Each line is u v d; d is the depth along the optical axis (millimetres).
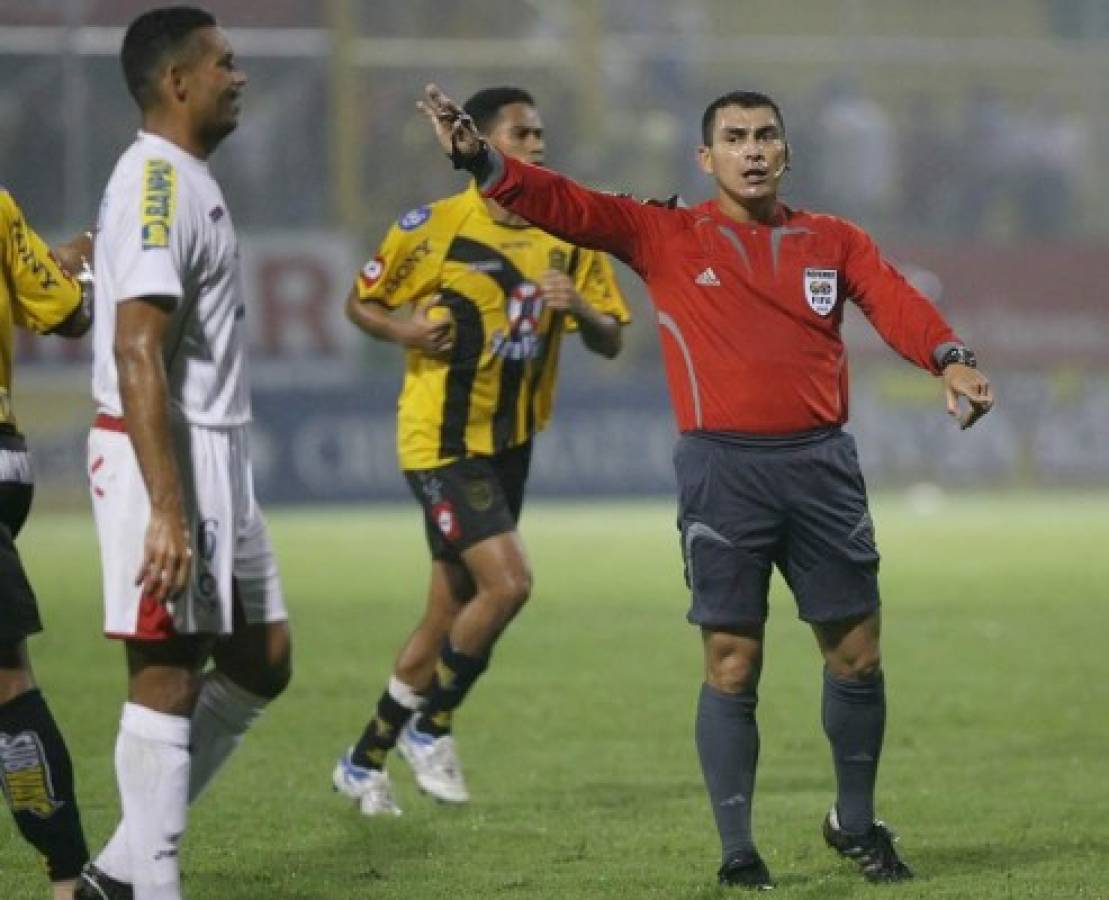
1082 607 53219
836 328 22406
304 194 93250
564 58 97250
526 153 29359
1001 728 34688
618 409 94750
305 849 24906
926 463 99500
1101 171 106375
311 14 93000
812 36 105375
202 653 19766
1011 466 100500
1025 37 107812
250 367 92000
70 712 35844
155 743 19375
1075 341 101438
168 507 18594
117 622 19266
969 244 101062
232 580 19922
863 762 22938
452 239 29578
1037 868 23344
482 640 28266
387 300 29750
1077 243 101750
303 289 92562
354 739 33750
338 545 71938
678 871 23312
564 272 30047
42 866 23344
